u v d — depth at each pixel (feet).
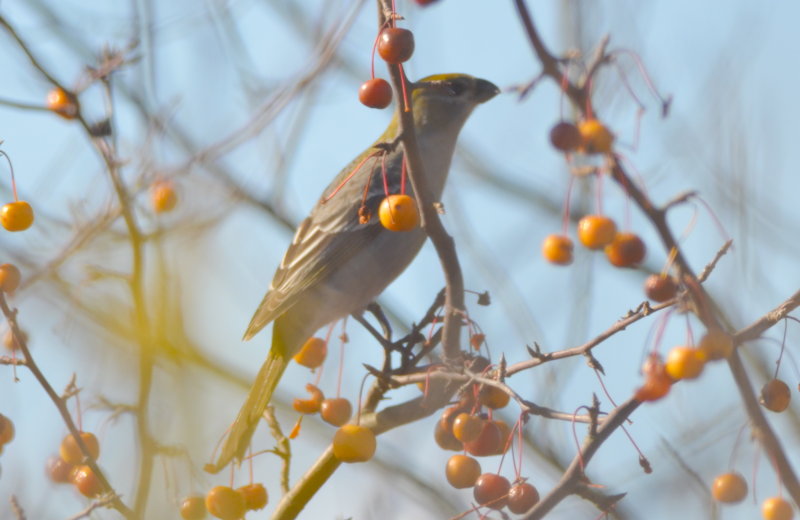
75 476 22.74
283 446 25.63
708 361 18.52
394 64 20.76
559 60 19.07
